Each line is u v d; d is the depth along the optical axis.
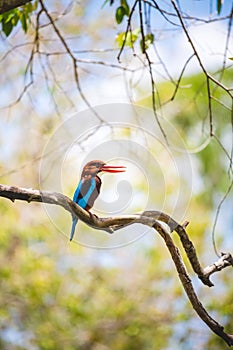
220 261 5.66
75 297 14.67
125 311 14.59
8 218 14.30
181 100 12.85
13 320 14.66
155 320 14.43
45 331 14.52
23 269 14.38
